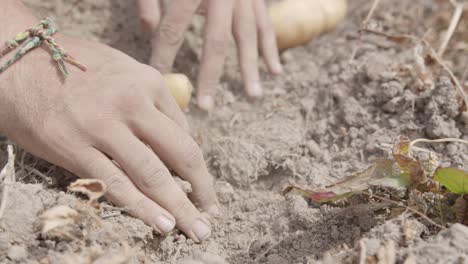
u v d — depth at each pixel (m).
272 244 0.77
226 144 0.87
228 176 0.86
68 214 0.69
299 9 0.96
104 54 0.78
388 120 0.87
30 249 0.70
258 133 0.88
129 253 0.69
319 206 0.79
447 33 0.93
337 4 0.98
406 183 0.74
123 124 0.75
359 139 0.87
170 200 0.74
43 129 0.74
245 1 0.91
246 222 0.81
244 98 0.94
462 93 0.84
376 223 0.75
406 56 0.94
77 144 0.73
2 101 0.76
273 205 0.82
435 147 0.83
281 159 0.86
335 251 0.73
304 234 0.77
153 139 0.75
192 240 0.76
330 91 0.92
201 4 0.91
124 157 0.73
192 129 0.90
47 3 1.00
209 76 0.90
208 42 0.89
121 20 1.00
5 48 0.77
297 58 0.99
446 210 0.74
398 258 0.68
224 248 0.78
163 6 0.96
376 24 1.00
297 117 0.92
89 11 1.00
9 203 0.71
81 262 0.68
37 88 0.75
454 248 0.67
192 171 0.77
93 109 0.74
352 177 0.75
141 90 0.75
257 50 0.95
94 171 0.73
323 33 1.01
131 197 0.73
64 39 0.80
